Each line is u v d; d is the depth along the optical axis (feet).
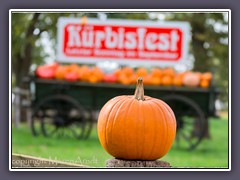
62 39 36.09
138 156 14.01
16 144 30.12
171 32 35.99
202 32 42.93
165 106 14.38
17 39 44.83
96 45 36.14
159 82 34.06
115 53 36.06
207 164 25.36
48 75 34.88
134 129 13.73
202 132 33.45
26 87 47.96
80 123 35.47
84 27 36.09
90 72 34.86
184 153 30.99
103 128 14.01
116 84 34.42
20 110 44.52
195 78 33.86
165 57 36.01
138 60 36.09
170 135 14.08
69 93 34.96
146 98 14.52
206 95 33.91
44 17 46.09
